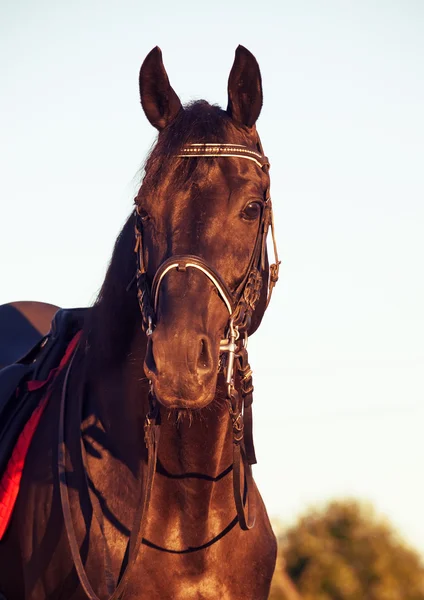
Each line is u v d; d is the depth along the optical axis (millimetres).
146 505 3877
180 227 3748
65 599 4203
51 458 4398
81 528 4121
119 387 4230
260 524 4449
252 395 4188
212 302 3678
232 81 4090
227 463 4168
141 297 3857
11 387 5051
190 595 4102
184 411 3748
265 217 4008
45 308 6406
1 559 4684
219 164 3838
